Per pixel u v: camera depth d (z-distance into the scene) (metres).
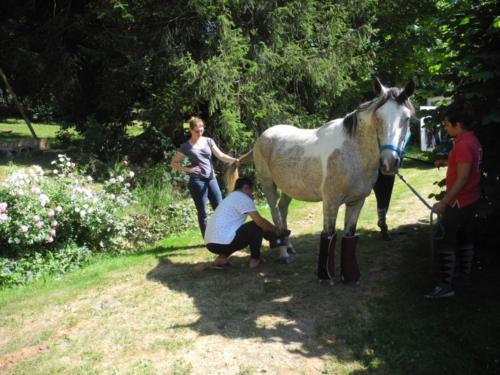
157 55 8.28
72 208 5.62
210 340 3.44
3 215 4.86
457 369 2.89
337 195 4.02
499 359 2.94
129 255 5.75
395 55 12.13
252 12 8.54
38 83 10.37
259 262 4.99
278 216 5.24
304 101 9.62
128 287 4.60
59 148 11.02
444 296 3.77
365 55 9.81
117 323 3.81
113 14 7.82
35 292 4.62
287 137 4.67
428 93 4.63
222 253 4.81
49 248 5.48
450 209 3.65
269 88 8.70
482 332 3.25
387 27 12.02
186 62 7.61
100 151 9.15
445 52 4.94
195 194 5.62
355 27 10.18
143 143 9.06
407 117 3.48
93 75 10.35
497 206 4.00
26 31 10.54
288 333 3.49
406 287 4.09
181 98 7.89
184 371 3.04
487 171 4.25
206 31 8.39
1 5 10.29
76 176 6.72
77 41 10.21
